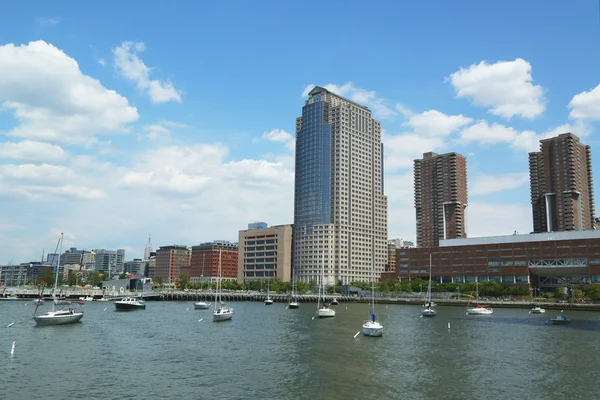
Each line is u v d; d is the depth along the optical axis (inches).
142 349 3334.2
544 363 2886.3
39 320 4574.3
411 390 2258.9
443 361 2942.9
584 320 5753.0
